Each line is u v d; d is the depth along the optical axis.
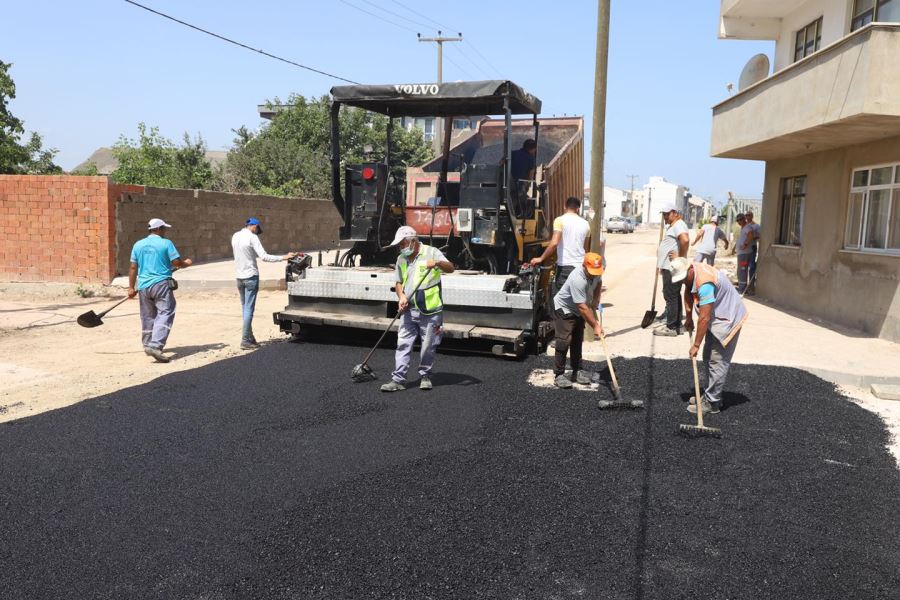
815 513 4.15
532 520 3.98
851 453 5.15
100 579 3.38
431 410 5.98
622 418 5.80
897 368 7.36
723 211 27.91
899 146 9.04
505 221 8.38
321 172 32.12
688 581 3.38
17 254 15.31
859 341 8.93
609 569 3.48
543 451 5.04
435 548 3.66
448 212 9.00
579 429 5.51
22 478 4.53
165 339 7.96
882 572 3.52
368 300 8.38
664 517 4.05
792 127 9.32
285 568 3.47
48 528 3.88
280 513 4.05
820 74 8.56
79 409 5.96
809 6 12.46
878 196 9.56
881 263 9.19
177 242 17.59
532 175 9.40
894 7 9.34
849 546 3.78
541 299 8.41
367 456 4.93
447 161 9.62
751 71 12.73
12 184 15.11
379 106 9.09
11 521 3.96
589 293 6.34
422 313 6.46
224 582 3.35
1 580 3.36
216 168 34.00
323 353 8.18
